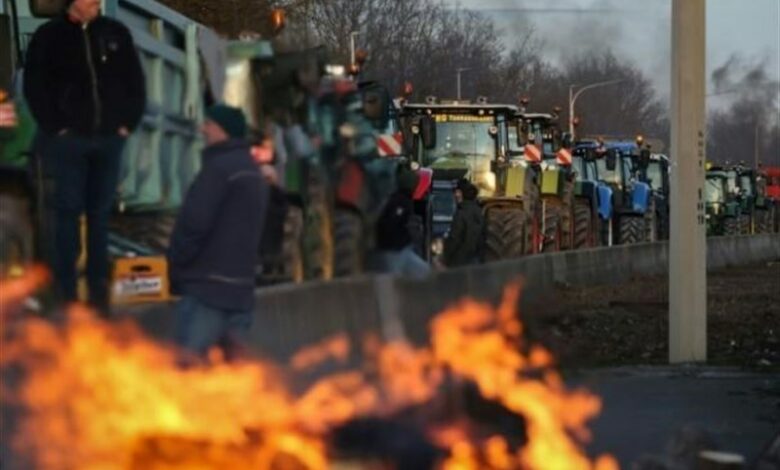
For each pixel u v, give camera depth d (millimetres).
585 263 59438
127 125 22531
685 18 34906
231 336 19719
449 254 50875
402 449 17016
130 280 23016
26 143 23500
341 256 34125
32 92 22062
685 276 34719
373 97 38188
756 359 35062
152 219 27766
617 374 31172
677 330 34656
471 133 66500
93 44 22172
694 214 34844
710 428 24156
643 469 18812
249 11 55531
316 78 33531
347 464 16688
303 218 32594
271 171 29250
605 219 84188
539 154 68688
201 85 31125
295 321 25469
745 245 92000
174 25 30609
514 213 60969
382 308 24562
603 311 46062
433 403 17734
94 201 22547
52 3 25500
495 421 18203
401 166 41406
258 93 31938
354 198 34719
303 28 39094
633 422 24312
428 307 24078
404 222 34938
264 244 29359
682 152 34844
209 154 19609
